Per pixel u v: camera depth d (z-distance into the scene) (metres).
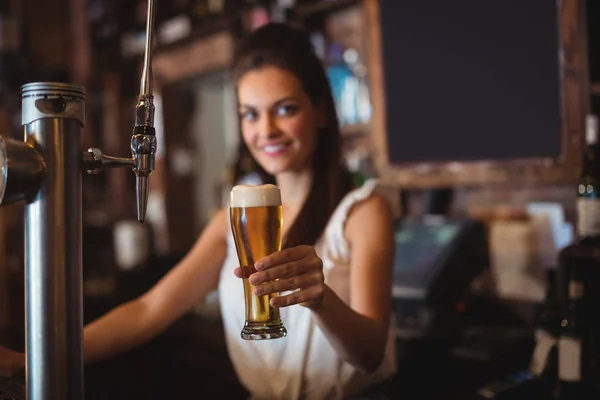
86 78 4.59
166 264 3.19
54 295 0.73
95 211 4.41
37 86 0.74
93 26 4.56
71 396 0.74
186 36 3.47
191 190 4.01
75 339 0.75
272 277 0.92
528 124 1.97
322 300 1.05
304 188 1.60
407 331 1.87
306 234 1.49
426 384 1.72
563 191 2.07
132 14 4.24
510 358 1.76
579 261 1.43
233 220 0.96
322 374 1.44
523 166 1.98
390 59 2.32
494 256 2.14
